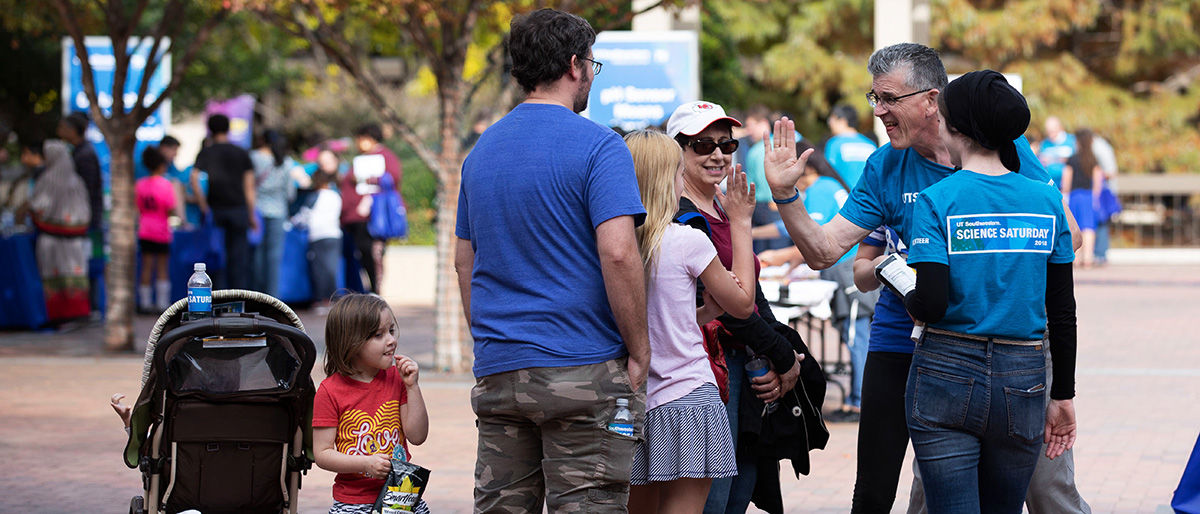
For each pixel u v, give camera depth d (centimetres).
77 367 1908
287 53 4734
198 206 2788
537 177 649
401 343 2234
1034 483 808
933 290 668
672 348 725
